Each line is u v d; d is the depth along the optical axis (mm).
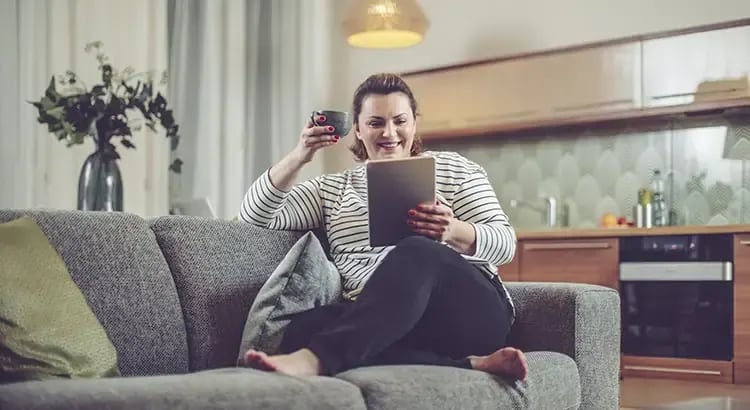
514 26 5059
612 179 4844
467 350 1838
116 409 1112
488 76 4816
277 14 5617
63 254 1707
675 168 4641
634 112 4336
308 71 5625
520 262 4434
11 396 1107
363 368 1562
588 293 2047
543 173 5078
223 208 5230
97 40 4500
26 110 4172
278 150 5590
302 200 2250
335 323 1613
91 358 1531
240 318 1956
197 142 5176
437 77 4996
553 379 1822
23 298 1474
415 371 1560
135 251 1840
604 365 2078
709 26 4109
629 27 4664
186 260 1933
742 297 3797
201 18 5191
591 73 4473
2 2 4117
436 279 1771
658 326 4043
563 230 4305
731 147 4469
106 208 3057
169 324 1832
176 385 1221
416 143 2354
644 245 4078
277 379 1353
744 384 3771
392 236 1956
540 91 4637
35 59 4223
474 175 2219
